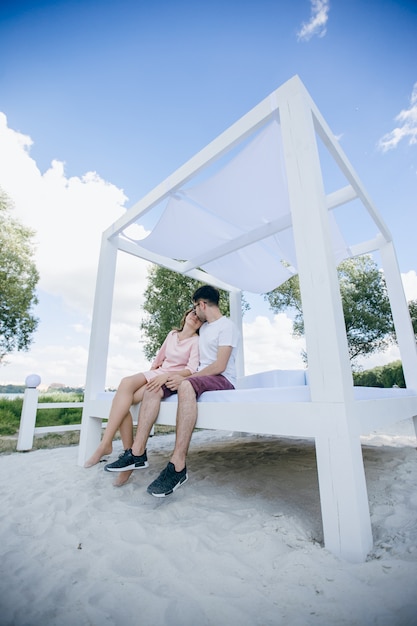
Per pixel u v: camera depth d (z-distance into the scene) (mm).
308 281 1420
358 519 1128
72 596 954
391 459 2666
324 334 1336
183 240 3256
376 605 844
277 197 2645
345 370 1317
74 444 4109
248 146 2088
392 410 2016
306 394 1410
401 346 3104
